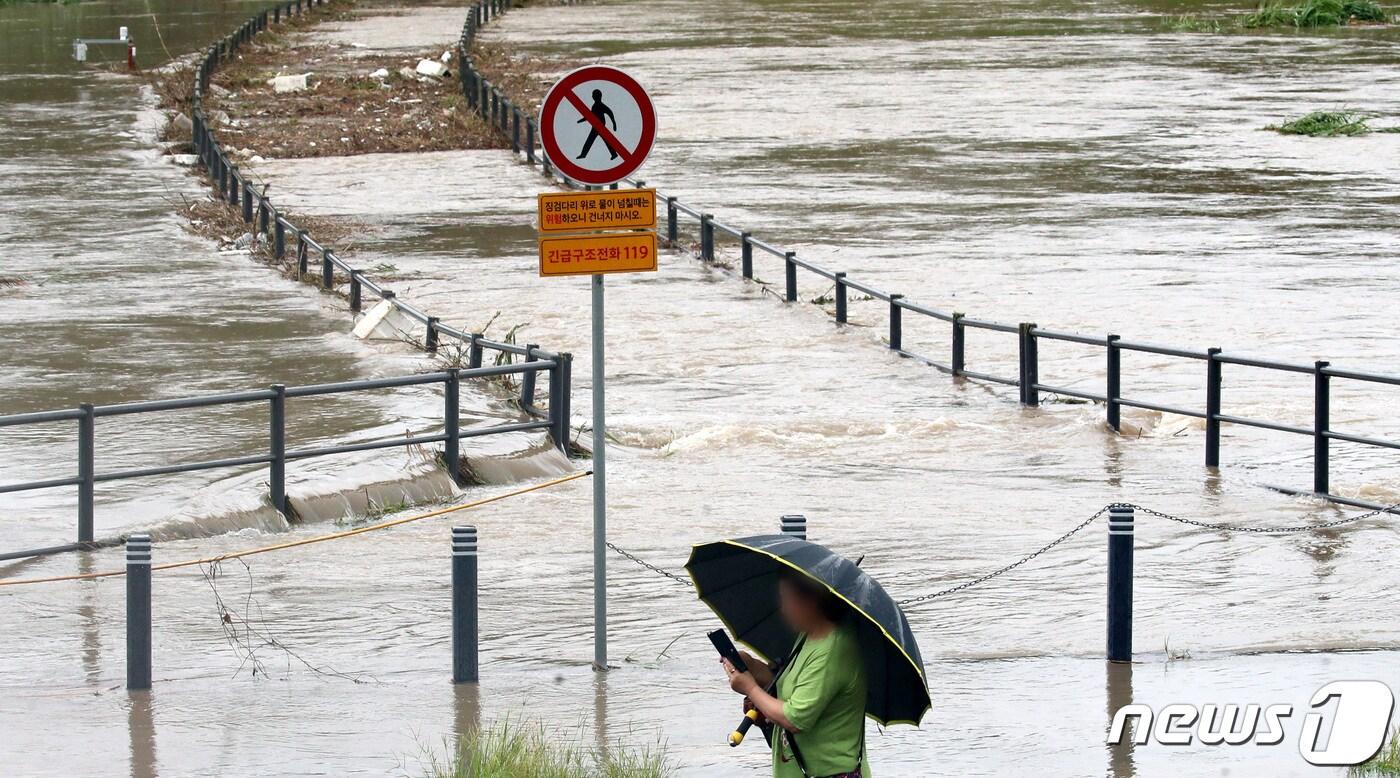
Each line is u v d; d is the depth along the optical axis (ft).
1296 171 304.71
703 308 196.34
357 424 130.93
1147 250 229.66
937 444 130.31
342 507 108.27
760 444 130.31
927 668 72.49
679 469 121.60
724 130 366.02
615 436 134.62
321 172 320.91
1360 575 89.15
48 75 471.21
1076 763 58.90
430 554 97.04
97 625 81.46
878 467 121.49
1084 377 157.48
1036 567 91.30
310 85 440.86
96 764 59.36
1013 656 74.59
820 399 148.97
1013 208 268.00
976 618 81.46
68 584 89.45
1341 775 57.00
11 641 78.59
